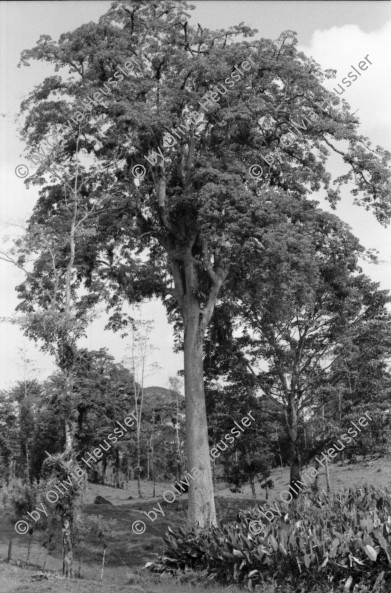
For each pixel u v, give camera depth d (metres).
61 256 29.31
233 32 31.67
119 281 33.56
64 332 24.64
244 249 28.33
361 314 37.88
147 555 30.91
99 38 30.73
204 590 19.20
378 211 31.30
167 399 68.31
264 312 34.97
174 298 36.91
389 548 16.44
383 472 41.44
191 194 30.20
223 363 36.94
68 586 18.09
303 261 27.66
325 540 17.80
